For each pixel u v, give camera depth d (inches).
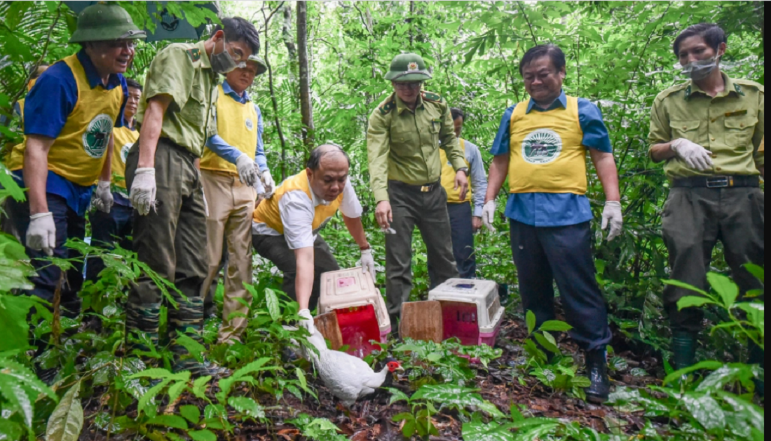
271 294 94.3
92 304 94.7
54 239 88.7
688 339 116.4
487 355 109.7
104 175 120.6
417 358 110.2
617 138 157.8
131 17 94.4
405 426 83.8
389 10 322.3
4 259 46.5
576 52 181.3
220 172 127.6
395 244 149.3
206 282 126.7
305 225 120.6
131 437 77.1
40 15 91.4
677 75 166.7
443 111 155.6
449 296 127.3
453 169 169.9
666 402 68.3
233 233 130.1
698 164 109.3
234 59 110.2
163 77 97.0
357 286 124.9
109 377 77.7
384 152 146.3
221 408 70.0
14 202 96.2
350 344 122.0
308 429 79.0
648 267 162.6
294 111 262.2
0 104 61.6
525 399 107.0
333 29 358.6
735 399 51.1
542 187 118.0
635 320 149.6
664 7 159.3
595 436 68.1
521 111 125.3
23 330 45.3
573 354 135.1
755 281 110.4
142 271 96.7
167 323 106.0
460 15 237.9
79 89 95.2
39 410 71.1
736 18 149.1
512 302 171.8
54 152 97.3
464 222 180.9
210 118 119.9
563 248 115.0
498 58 183.0
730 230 111.3
